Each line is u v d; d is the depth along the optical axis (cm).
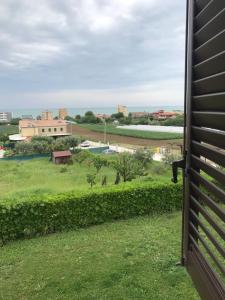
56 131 6481
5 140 5859
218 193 132
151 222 688
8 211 617
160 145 4475
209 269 149
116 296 386
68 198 667
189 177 177
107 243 570
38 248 570
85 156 3053
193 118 164
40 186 1755
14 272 471
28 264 498
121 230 644
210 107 138
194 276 174
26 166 2844
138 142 5212
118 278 430
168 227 644
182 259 197
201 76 149
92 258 505
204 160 151
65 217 667
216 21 125
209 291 145
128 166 1600
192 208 178
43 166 2827
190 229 182
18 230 630
